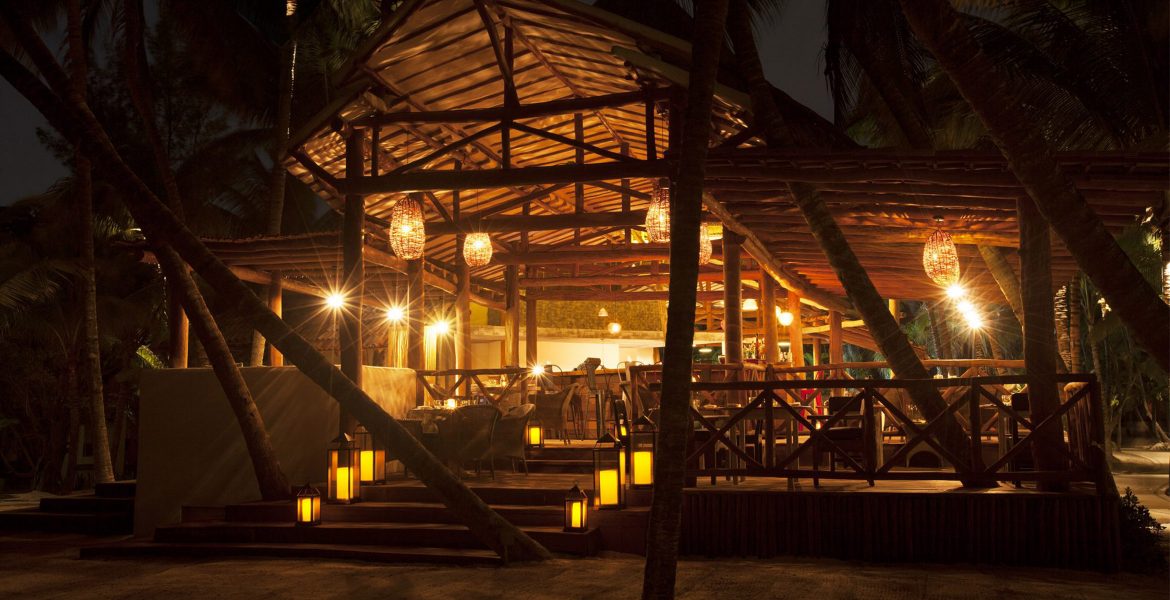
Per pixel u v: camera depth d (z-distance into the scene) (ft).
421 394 40.32
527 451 35.81
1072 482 25.46
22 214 73.87
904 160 25.27
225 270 27.40
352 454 28.81
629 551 25.41
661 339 72.18
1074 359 56.34
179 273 30.73
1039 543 23.52
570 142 31.50
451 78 34.76
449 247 50.06
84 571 24.73
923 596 19.01
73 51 45.50
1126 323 23.41
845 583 20.52
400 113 33.32
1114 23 43.45
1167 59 42.24
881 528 24.35
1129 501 26.61
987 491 24.54
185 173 75.20
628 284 56.80
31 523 35.12
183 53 76.23
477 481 30.55
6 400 70.95
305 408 32.96
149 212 27.61
